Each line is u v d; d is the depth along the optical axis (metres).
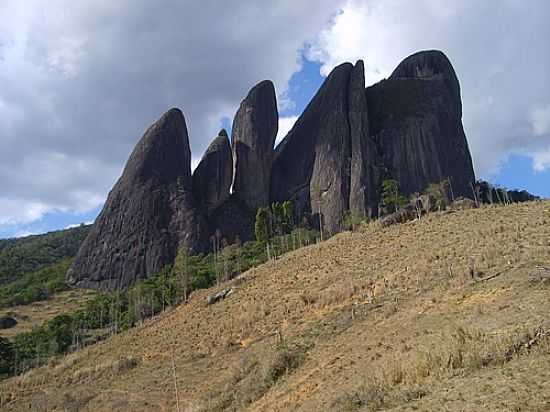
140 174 148.88
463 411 18.67
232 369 51.06
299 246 111.56
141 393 55.66
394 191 137.38
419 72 178.25
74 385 65.94
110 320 102.38
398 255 66.38
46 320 110.31
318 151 158.00
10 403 65.06
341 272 68.38
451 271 47.06
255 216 149.88
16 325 112.00
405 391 22.42
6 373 84.25
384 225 92.56
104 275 139.25
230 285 85.62
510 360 22.27
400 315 41.06
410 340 32.38
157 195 145.38
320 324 50.09
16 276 165.25
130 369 65.56
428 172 150.75
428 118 157.12
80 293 135.62
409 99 162.62
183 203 143.88
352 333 42.84
